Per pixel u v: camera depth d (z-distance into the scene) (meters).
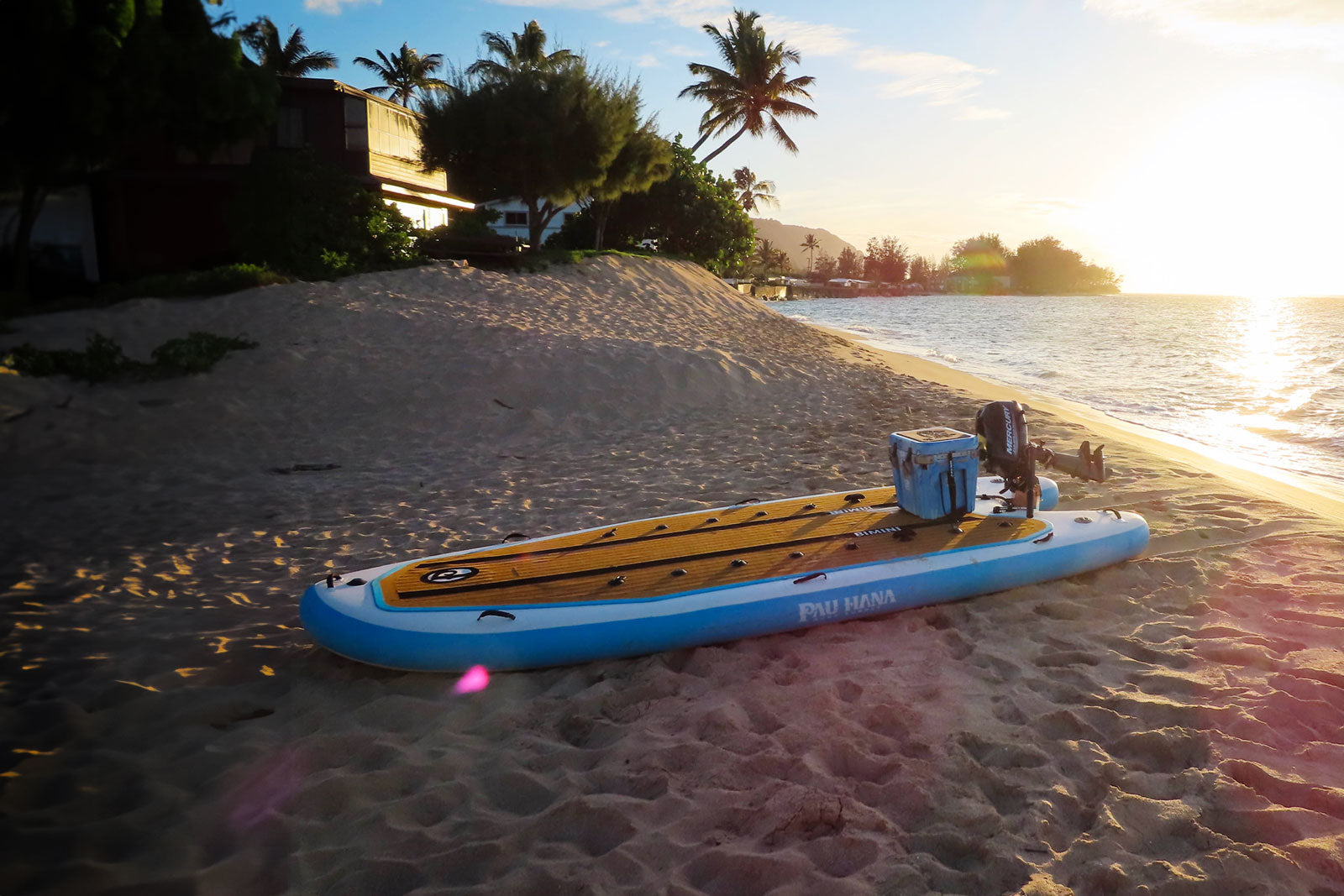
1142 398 16.58
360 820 3.27
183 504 8.02
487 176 24.33
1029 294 179.88
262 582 5.91
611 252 27.53
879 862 2.90
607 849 3.07
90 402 11.10
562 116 23.53
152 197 19.88
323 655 4.70
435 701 4.17
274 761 3.67
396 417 11.30
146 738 3.88
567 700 4.12
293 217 17.53
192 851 3.10
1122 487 8.01
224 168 19.94
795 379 14.32
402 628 4.33
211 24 17.03
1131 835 3.05
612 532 5.50
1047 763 3.49
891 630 4.83
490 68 24.52
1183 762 3.53
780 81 43.53
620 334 16.66
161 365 11.98
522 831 3.17
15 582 5.96
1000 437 5.48
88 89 14.59
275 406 11.45
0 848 3.11
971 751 3.62
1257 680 4.14
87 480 8.91
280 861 3.05
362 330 14.15
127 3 14.63
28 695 4.28
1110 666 4.35
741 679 4.29
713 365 13.50
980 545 5.23
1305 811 3.11
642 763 3.55
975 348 28.88
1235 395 17.02
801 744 3.67
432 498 8.09
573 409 11.78
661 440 10.41
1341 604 5.06
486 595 4.63
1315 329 42.31
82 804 3.39
